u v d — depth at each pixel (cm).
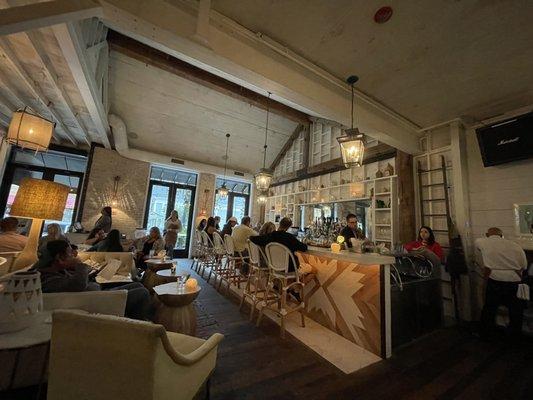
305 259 330
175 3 199
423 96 326
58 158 614
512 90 304
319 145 675
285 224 311
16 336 131
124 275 309
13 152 558
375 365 211
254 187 866
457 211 365
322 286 295
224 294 387
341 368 203
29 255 177
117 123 542
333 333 269
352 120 313
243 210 875
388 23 222
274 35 240
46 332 138
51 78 317
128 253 338
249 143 744
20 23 158
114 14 180
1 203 542
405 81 298
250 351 222
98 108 408
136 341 93
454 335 283
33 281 146
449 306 362
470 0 200
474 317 338
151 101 562
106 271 282
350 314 256
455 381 193
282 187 798
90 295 179
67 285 188
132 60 470
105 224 467
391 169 457
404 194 415
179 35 198
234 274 441
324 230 465
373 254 262
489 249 288
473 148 374
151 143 665
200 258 605
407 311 261
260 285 364
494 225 341
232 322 284
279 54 257
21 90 371
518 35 228
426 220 409
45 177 596
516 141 314
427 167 414
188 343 148
